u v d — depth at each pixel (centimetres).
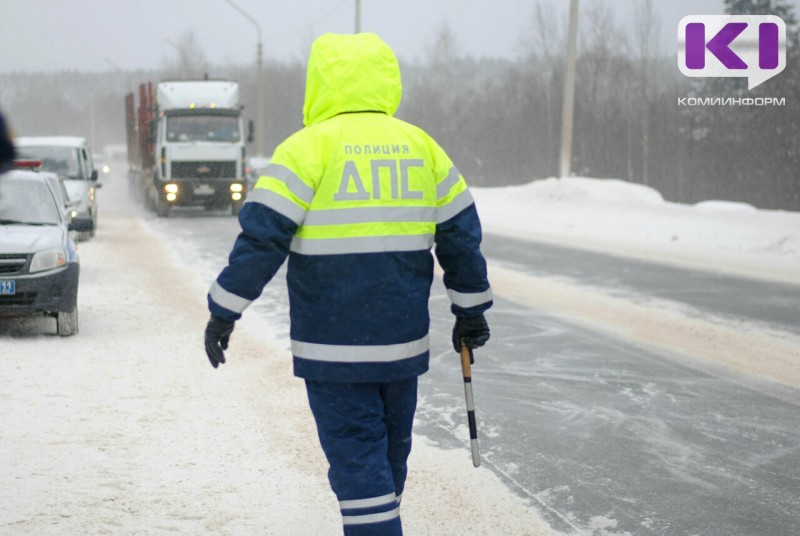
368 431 490
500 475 723
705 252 2395
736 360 1148
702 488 700
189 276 1928
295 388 980
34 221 1376
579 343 1248
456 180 512
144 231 3161
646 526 623
